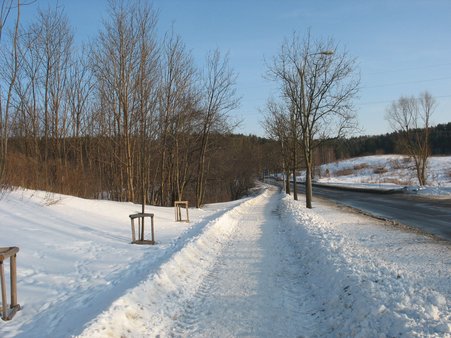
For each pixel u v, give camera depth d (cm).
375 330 496
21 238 1111
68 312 604
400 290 606
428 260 886
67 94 2812
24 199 1605
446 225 1543
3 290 579
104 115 2941
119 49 2550
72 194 2248
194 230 1564
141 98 2391
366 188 4394
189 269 919
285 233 1504
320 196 4006
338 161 10844
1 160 1338
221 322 594
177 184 3209
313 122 2466
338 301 629
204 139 3356
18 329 542
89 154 3000
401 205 2517
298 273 883
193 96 3216
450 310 539
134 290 666
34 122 2447
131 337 534
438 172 6500
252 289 759
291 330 559
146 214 1262
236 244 1300
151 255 1058
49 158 2520
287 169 3850
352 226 1534
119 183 2955
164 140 3106
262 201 3775
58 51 2580
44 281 776
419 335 446
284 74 2503
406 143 4722
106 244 1190
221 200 5834
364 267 764
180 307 668
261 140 7825
